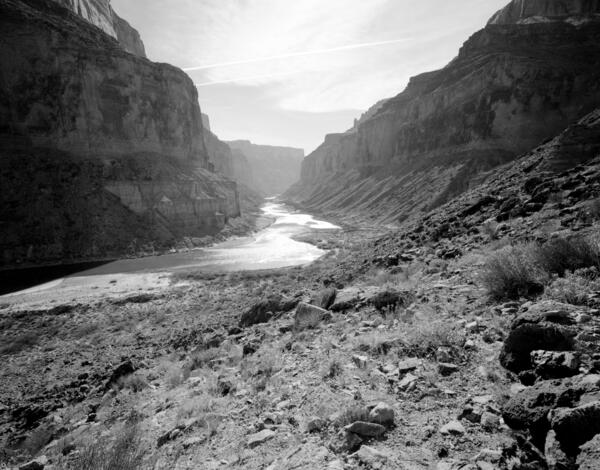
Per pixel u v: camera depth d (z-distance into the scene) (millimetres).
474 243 11367
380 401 3953
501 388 3564
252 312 12578
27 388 13008
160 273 44938
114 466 4215
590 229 7520
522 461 2533
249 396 5566
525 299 5406
